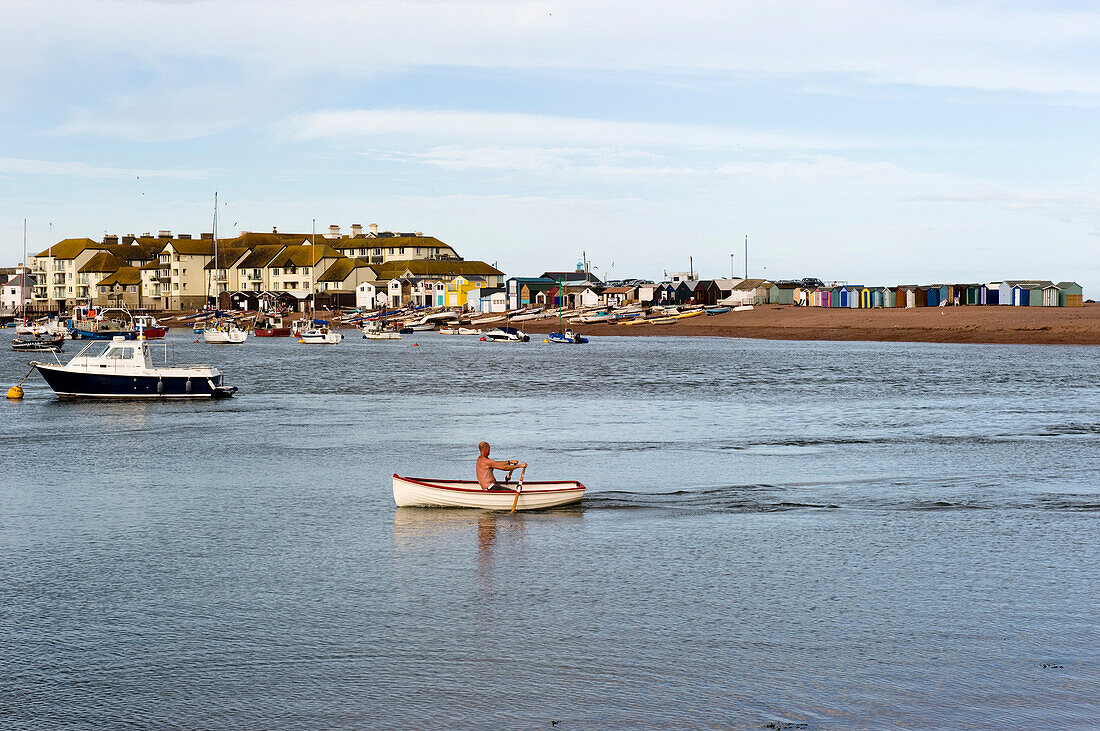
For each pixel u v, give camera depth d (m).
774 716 17.95
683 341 178.38
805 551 28.75
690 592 24.91
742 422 59.53
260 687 19.25
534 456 46.47
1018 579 25.95
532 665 20.20
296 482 39.97
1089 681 19.30
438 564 27.48
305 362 121.44
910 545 29.42
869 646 21.16
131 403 69.62
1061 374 97.50
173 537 30.62
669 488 38.09
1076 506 34.78
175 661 20.47
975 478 40.12
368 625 22.52
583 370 106.06
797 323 194.38
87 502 35.94
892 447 48.81
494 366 113.25
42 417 61.50
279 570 26.92
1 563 27.64
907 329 175.25
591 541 29.95
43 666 20.25
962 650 20.89
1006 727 17.50
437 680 19.53
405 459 46.09
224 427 57.41
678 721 17.80
